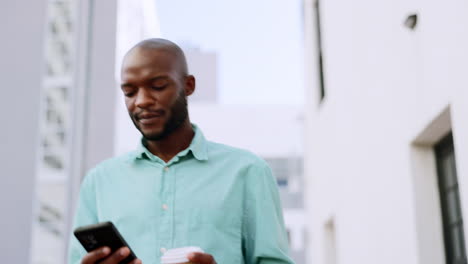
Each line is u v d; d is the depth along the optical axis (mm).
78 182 10055
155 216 2008
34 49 13750
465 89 3885
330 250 8328
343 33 7129
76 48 10961
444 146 4793
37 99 14234
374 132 5930
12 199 13453
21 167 13664
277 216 2168
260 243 2070
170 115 1987
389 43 5418
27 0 14320
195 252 1730
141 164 2113
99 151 10586
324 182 8352
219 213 2021
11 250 13188
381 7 5605
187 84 2090
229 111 34500
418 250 4844
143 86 1963
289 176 32344
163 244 1972
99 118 10672
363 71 6281
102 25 11086
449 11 4094
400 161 5184
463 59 3902
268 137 33906
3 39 14008
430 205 4891
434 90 4422
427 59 4535
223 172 2102
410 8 4863
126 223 2023
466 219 3916
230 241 2021
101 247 1733
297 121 33750
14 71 13727
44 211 22672
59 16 22516
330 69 7941
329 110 8000
